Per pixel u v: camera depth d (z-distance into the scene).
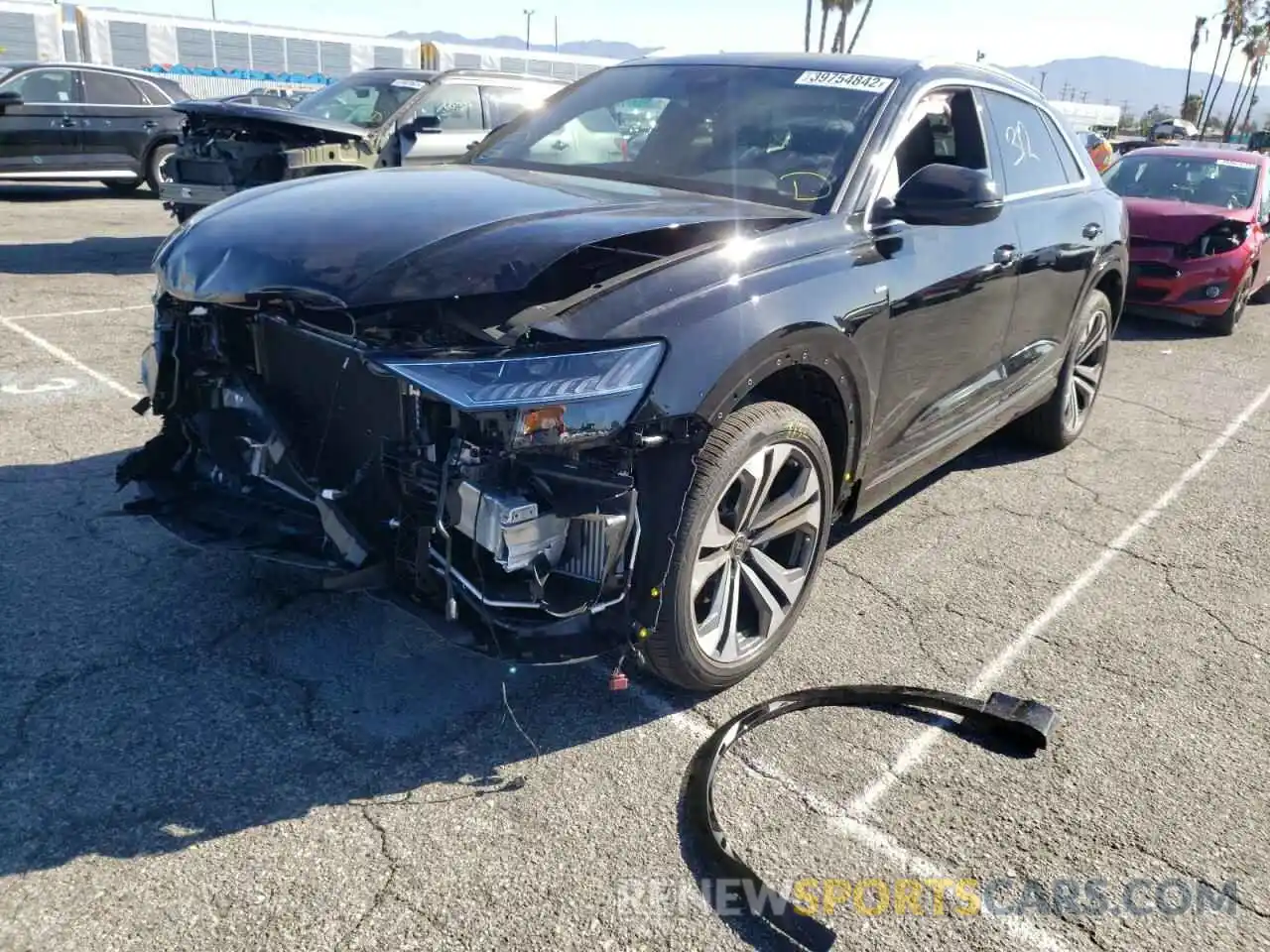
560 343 2.51
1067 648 3.55
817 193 3.45
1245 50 79.81
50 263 9.36
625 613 2.69
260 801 2.54
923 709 3.11
